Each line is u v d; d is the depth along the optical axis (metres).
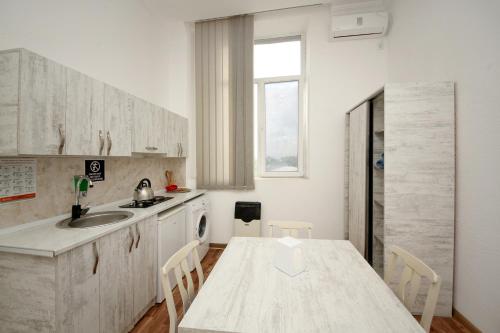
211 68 3.10
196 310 0.88
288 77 3.26
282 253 1.18
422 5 2.13
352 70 2.86
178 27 3.19
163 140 2.55
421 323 0.97
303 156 3.27
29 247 1.13
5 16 1.39
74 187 1.78
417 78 2.22
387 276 1.29
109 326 1.45
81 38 1.89
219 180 3.13
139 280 1.74
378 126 2.25
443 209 1.78
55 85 1.36
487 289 1.51
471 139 1.61
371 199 2.29
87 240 1.28
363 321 0.82
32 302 1.16
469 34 1.62
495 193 1.45
